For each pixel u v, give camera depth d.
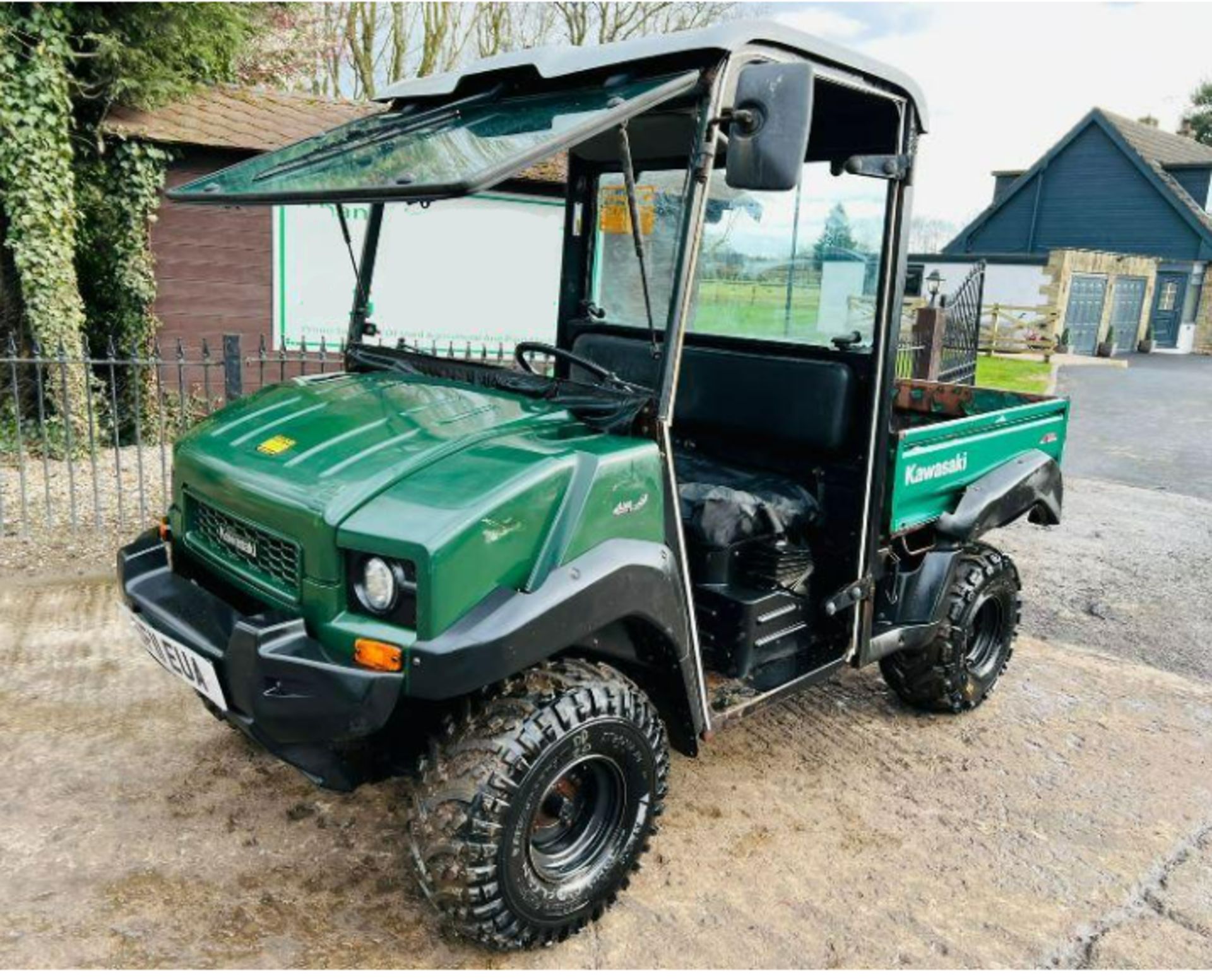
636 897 2.95
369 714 2.31
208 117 8.69
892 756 3.87
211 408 6.25
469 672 2.28
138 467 6.64
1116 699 4.49
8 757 3.50
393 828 3.21
